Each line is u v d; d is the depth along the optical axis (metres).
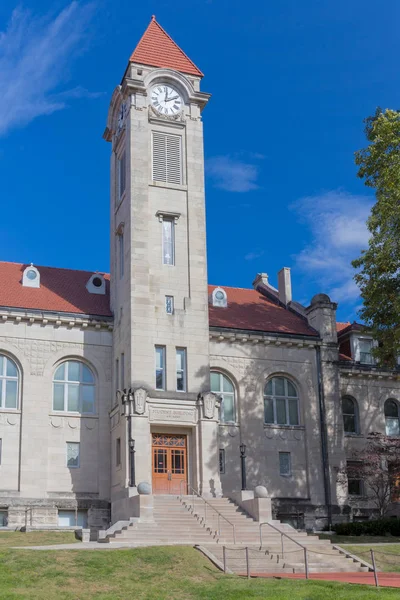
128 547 31.55
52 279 52.09
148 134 49.50
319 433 50.97
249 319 53.28
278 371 51.34
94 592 25.02
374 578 27.56
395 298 42.66
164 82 51.19
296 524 48.53
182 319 46.50
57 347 47.00
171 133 50.31
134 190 47.75
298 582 26.28
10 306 46.38
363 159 45.09
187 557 30.11
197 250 48.38
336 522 48.91
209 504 39.03
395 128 43.59
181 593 25.42
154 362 45.03
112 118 53.72
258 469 48.91
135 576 27.16
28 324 46.72
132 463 41.72
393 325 43.88
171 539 35.31
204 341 46.69
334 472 50.12
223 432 48.81
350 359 55.69
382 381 55.62
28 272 50.19
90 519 44.44
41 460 44.69
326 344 52.81
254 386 50.41
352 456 52.75
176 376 45.47
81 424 46.31
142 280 46.19
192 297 47.25
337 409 51.72
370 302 44.44
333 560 33.38
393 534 45.12
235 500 42.69
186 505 40.50
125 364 45.47
